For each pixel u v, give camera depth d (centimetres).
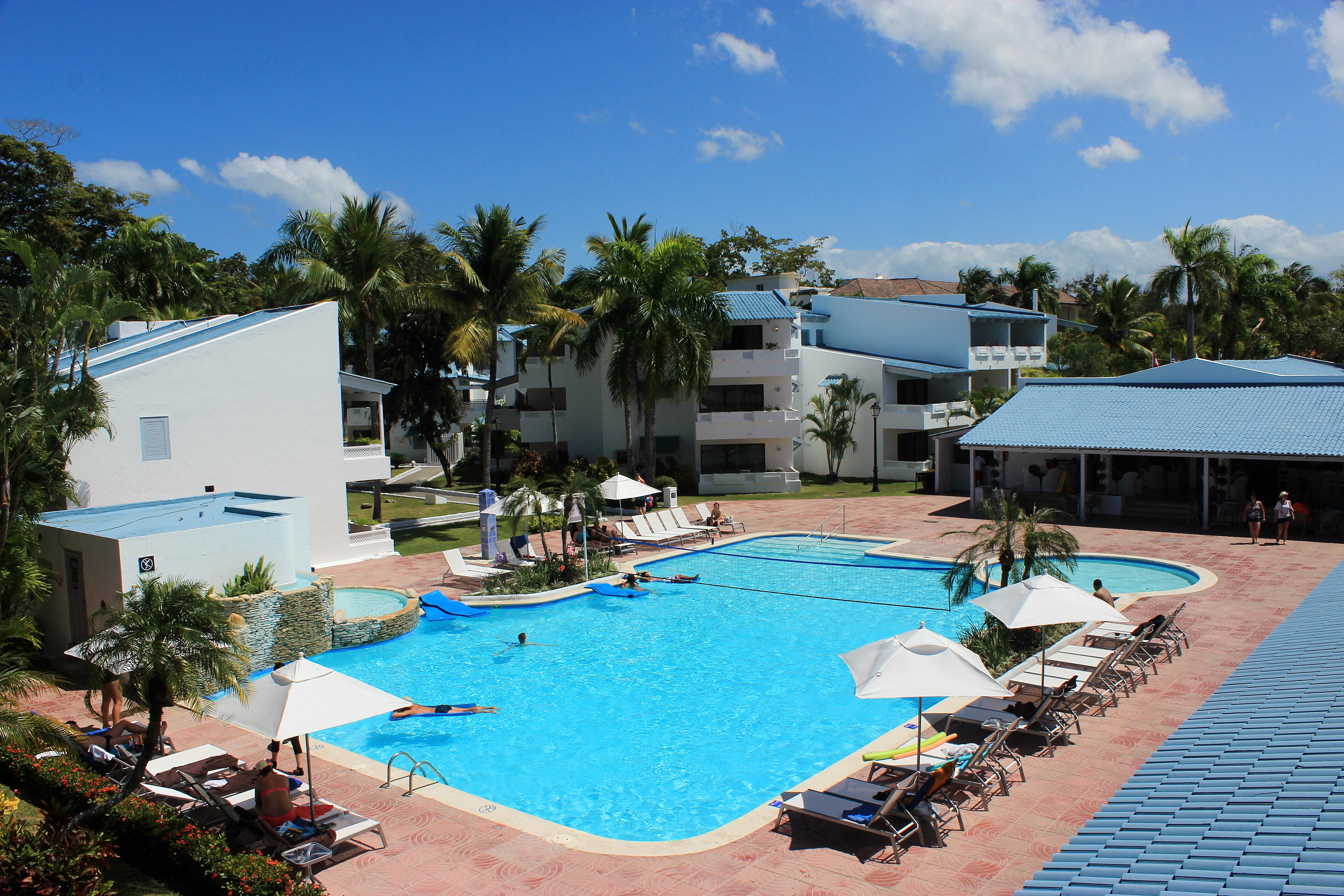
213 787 1113
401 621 2077
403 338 4606
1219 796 758
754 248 8150
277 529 1944
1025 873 940
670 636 2067
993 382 5469
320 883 947
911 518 3534
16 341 1844
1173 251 5347
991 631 1800
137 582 1709
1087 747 1281
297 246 3728
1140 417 3391
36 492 1775
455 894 925
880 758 1135
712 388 4712
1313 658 1130
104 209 4244
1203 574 2380
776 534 3259
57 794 1098
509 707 1614
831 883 930
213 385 2494
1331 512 2895
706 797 1237
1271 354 6022
